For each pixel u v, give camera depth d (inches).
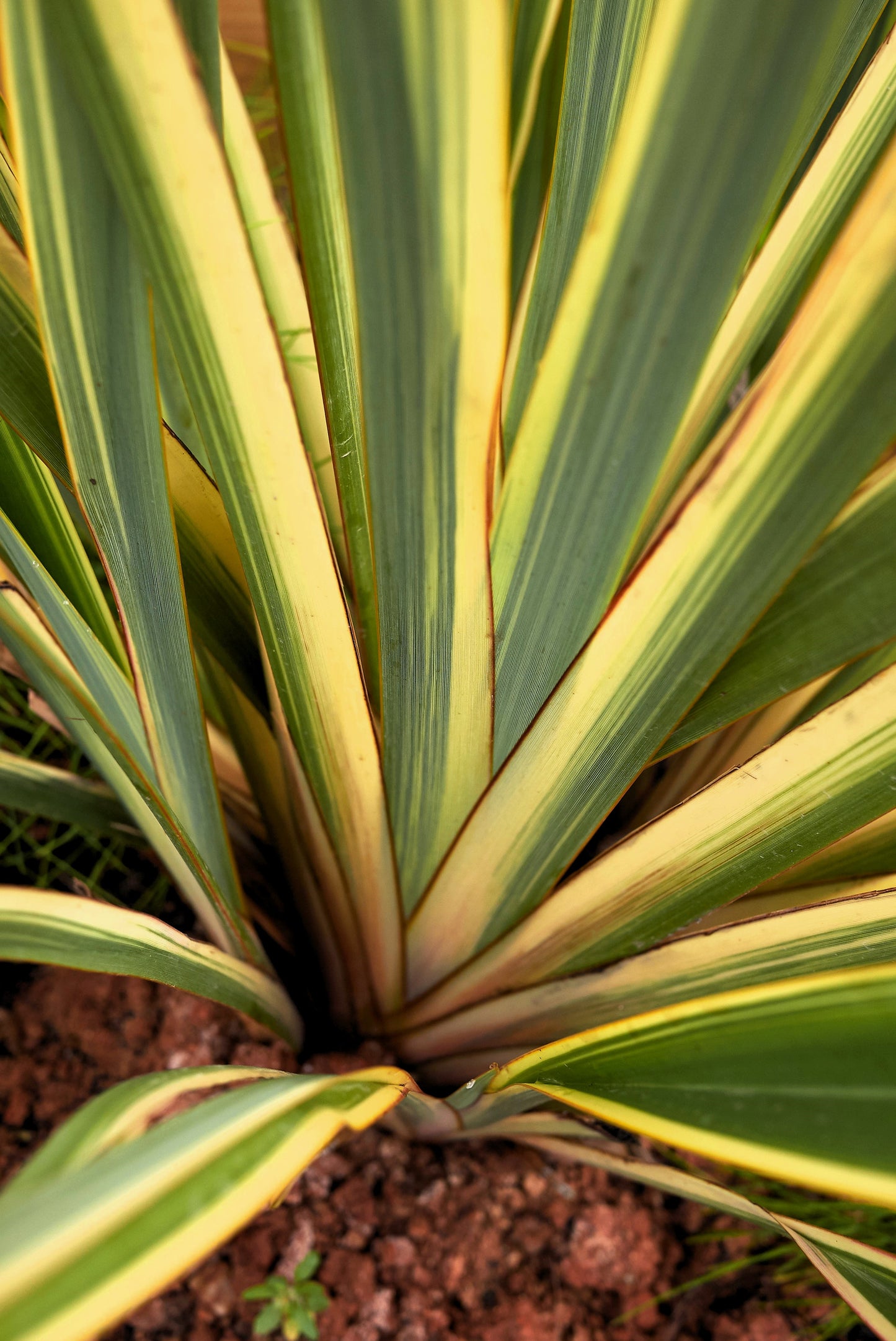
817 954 29.1
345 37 22.5
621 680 28.3
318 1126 22.4
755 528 26.0
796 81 22.6
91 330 25.8
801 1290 38.7
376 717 33.4
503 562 28.1
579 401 26.0
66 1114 39.8
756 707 29.1
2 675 42.7
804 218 30.0
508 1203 38.8
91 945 29.0
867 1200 22.8
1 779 34.6
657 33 22.7
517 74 33.9
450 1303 37.9
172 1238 20.1
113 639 30.8
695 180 23.5
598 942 32.2
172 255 24.4
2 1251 19.9
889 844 33.4
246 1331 37.2
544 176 34.4
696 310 24.6
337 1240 38.0
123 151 23.6
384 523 27.2
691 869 30.1
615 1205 39.0
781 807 28.6
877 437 24.7
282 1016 35.4
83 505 28.0
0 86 28.6
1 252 27.1
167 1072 26.1
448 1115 32.9
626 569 27.9
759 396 25.0
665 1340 38.0
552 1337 37.6
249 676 33.8
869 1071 23.4
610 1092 25.1
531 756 29.8
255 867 38.9
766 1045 24.0
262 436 26.2
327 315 28.4
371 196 23.6
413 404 25.5
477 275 24.1
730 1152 23.6
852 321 24.0
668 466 26.6
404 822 32.2
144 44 22.5
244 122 30.8
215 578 32.3
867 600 27.4
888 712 27.1
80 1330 18.3
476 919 33.1
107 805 36.7
